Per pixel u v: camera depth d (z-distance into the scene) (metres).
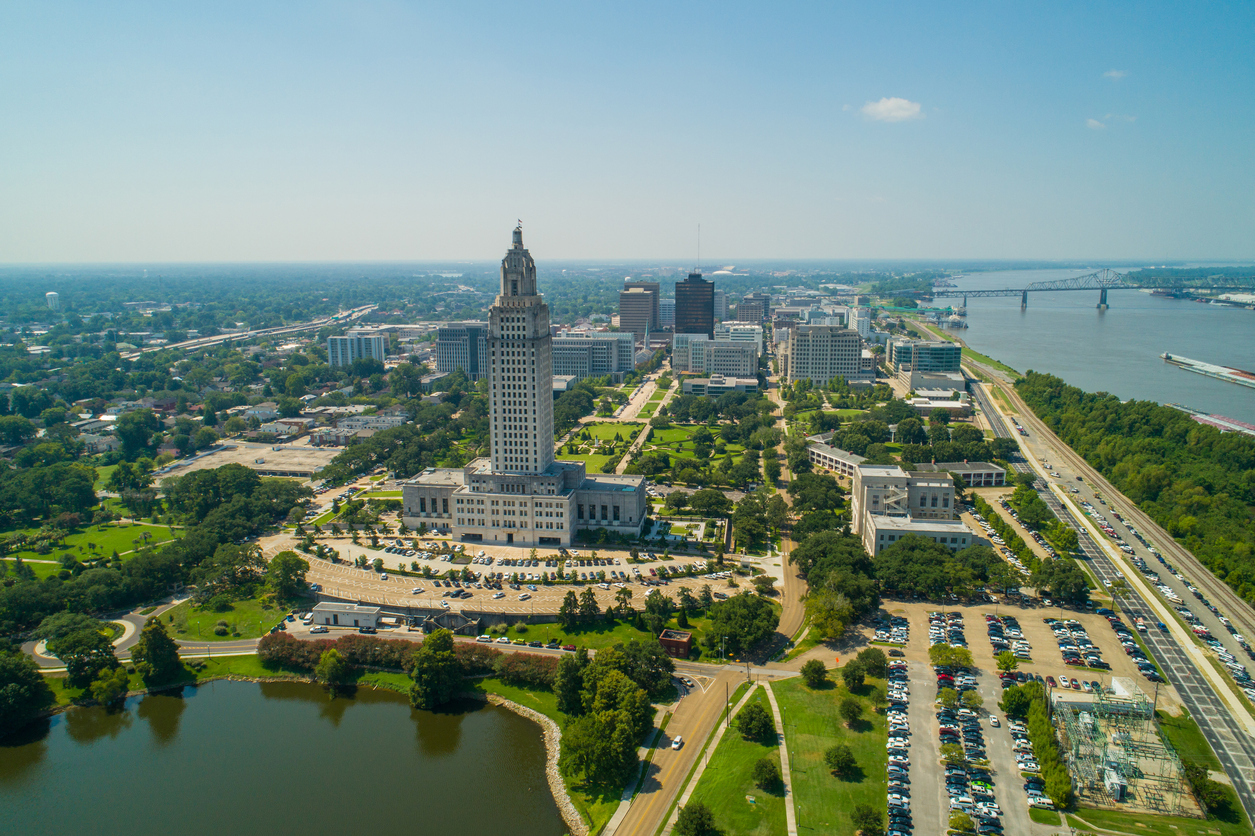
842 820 199.25
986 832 193.88
